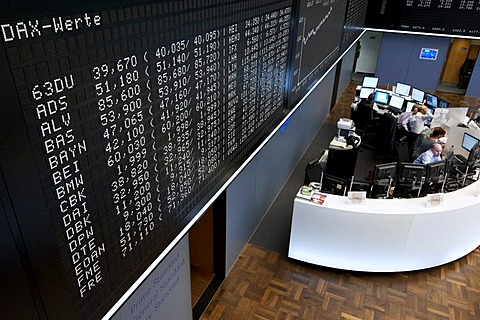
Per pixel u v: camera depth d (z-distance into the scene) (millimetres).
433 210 3703
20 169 856
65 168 993
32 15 801
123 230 1330
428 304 3688
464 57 10484
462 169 5109
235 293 3764
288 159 5625
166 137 1465
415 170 4145
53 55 876
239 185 3758
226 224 3615
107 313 1343
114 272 1332
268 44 2412
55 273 1047
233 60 1938
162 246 1640
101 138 1103
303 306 3633
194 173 1799
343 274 4027
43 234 970
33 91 847
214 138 1938
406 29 7902
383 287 3875
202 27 1546
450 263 4219
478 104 9336
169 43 1336
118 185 1238
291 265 4137
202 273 3990
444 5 7430
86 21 947
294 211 3844
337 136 6344
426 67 9750
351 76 11094
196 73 1587
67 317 1141
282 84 2965
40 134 892
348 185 4191
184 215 1790
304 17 3068
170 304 2705
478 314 3592
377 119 6754
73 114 976
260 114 2584
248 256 4254
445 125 6414
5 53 765
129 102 1188
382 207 3730
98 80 1035
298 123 5762
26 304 969
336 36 4770
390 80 10258
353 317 3527
